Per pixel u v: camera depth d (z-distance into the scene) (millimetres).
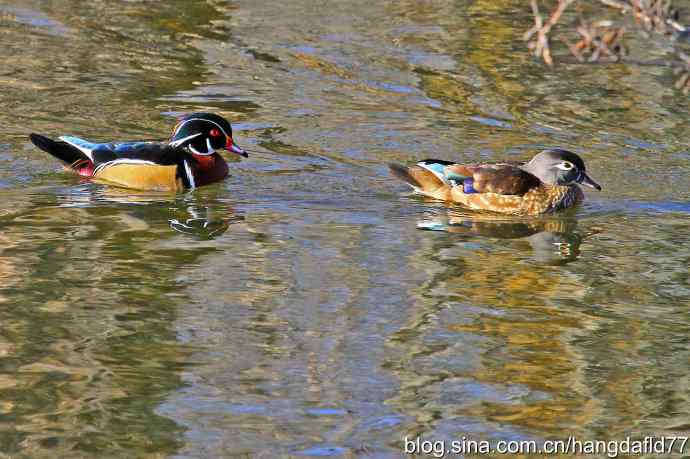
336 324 12422
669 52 23094
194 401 10648
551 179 17031
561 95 21750
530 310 12984
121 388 10828
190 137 17719
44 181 17391
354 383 11094
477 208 17016
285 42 24422
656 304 13227
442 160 17953
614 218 16594
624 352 11922
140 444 9852
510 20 25844
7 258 14039
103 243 14781
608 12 25719
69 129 19266
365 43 24438
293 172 18109
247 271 13938
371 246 15047
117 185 17469
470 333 12289
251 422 10305
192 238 15102
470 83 22281
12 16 25453
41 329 12016
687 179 18109
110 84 21547
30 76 21719
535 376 11344
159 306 12734
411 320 12586
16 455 9609
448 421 10445
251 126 19906
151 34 24656
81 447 9781
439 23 25859
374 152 18984
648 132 20016
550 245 15352
